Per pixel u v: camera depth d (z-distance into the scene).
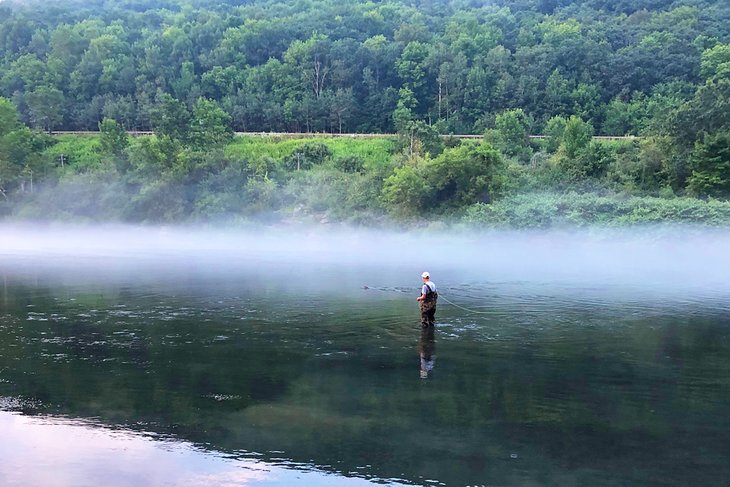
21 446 14.84
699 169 71.31
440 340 25.78
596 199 69.88
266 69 144.88
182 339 25.84
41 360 22.39
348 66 144.38
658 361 22.48
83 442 15.10
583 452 14.59
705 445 15.02
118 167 98.31
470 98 131.88
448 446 14.91
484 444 15.03
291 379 20.22
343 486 12.91
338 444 14.98
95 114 137.50
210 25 168.88
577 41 142.88
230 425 16.19
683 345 24.95
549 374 20.84
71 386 19.39
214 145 99.19
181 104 103.75
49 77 145.38
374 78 144.00
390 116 132.00
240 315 31.25
